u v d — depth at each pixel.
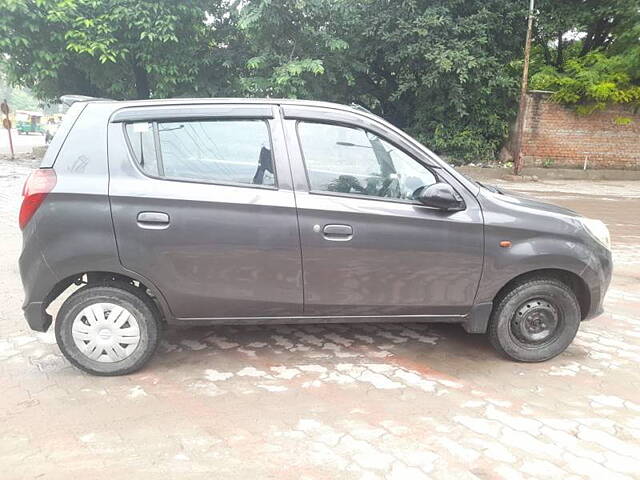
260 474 2.55
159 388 3.38
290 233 3.39
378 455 2.70
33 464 2.61
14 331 4.27
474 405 3.21
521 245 3.57
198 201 3.32
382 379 3.54
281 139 3.46
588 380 3.57
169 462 2.64
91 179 3.30
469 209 3.54
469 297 3.63
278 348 4.03
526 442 2.83
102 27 13.79
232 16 16.02
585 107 16.66
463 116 16.78
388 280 3.53
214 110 3.46
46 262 3.30
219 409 3.14
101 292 3.41
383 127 3.56
